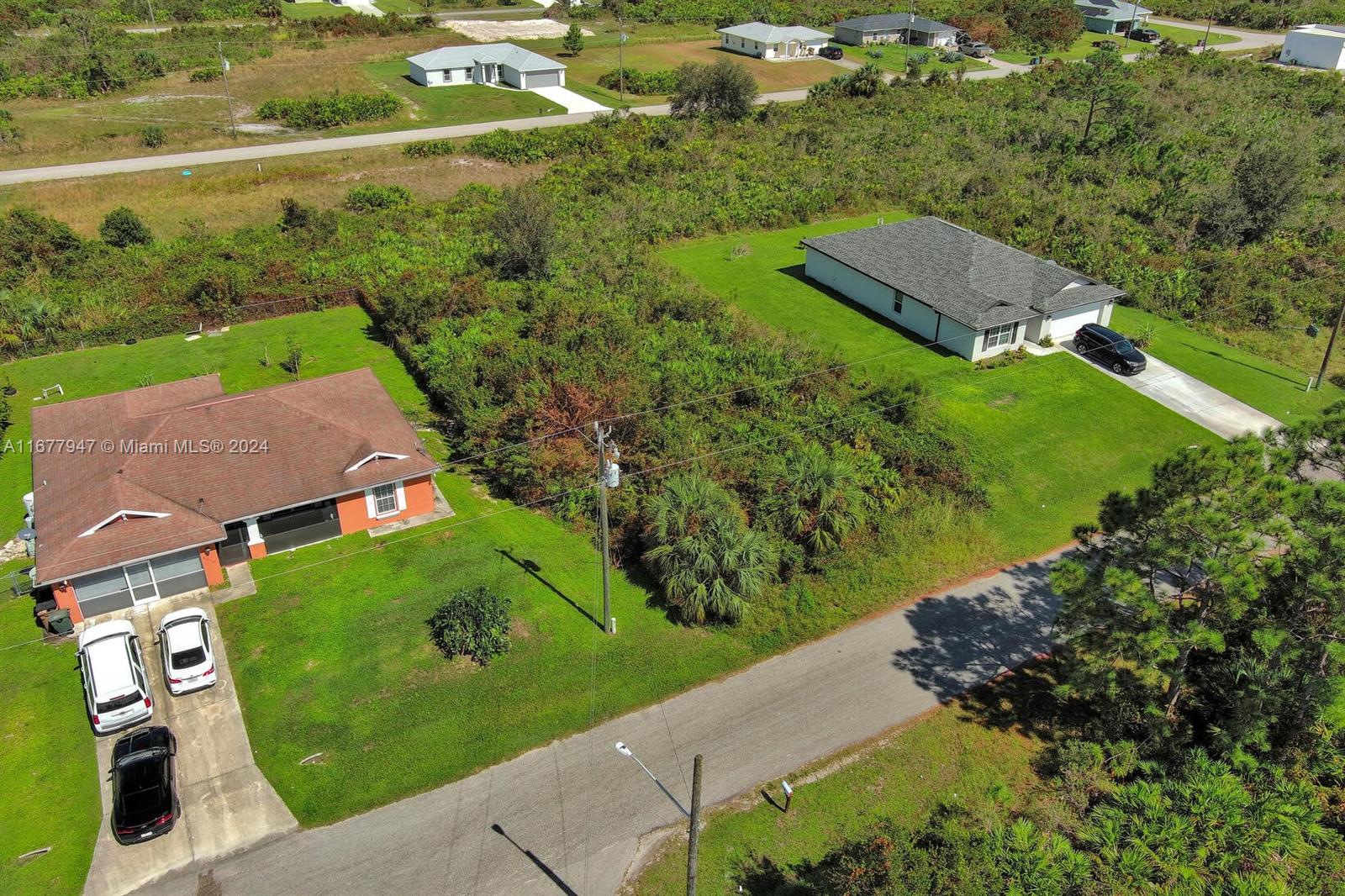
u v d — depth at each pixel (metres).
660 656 25.05
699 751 22.30
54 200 55.91
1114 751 21.20
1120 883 16.75
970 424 35.84
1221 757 20.06
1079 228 54.31
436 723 22.78
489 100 83.12
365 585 27.05
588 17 119.12
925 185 63.41
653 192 59.81
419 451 30.02
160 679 23.86
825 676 24.66
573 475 30.48
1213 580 19.56
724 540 25.70
